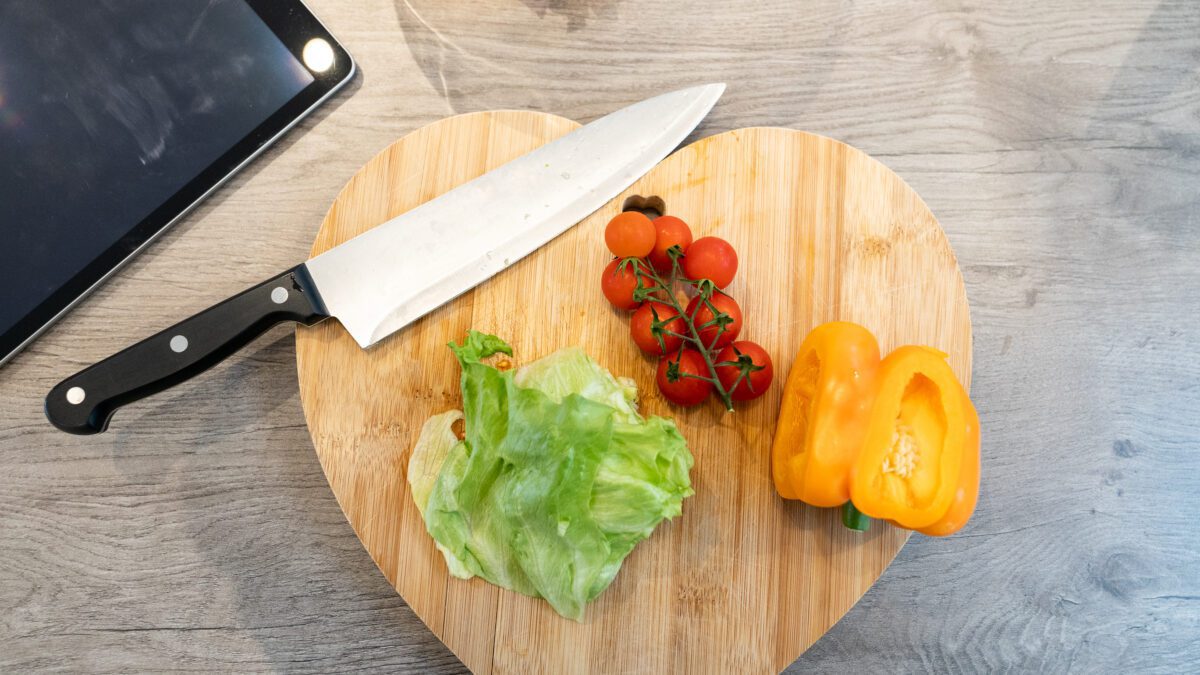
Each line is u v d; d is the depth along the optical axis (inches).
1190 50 23.5
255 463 23.0
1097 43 23.6
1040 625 22.8
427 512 21.1
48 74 22.8
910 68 23.5
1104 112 23.5
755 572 21.2
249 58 22.9
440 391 21.6
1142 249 23.4
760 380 20.4
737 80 23.5
